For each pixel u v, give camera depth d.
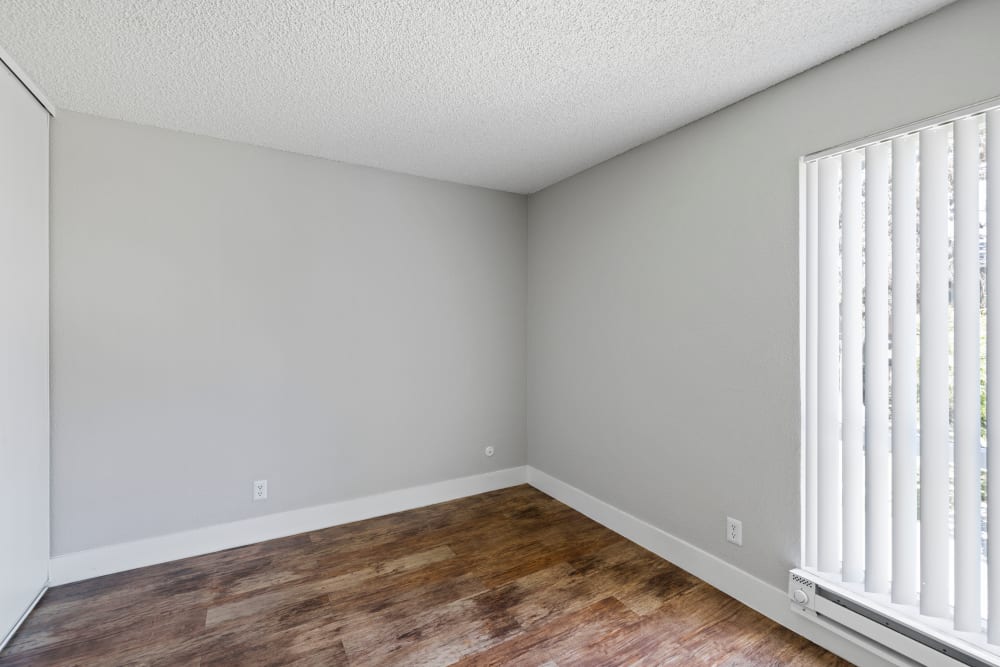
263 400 2.61
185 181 2.39
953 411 1.41
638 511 2.58
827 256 1.74
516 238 3.52
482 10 1.44
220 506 2.50
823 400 1.75
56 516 2.12
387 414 3.01
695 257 2.22
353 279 2.88
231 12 1.44
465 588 2.13
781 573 1.88
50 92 1.96
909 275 1.51
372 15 1.46
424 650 1.72
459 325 3.28
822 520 1.75
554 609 1.97
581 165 2.87
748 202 1.98
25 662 1.64
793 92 1.82
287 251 2.66
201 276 2.44
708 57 1.70
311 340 2.75
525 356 3.59
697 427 2.23
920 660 1.44
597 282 2.86
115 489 2.25
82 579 2.17
